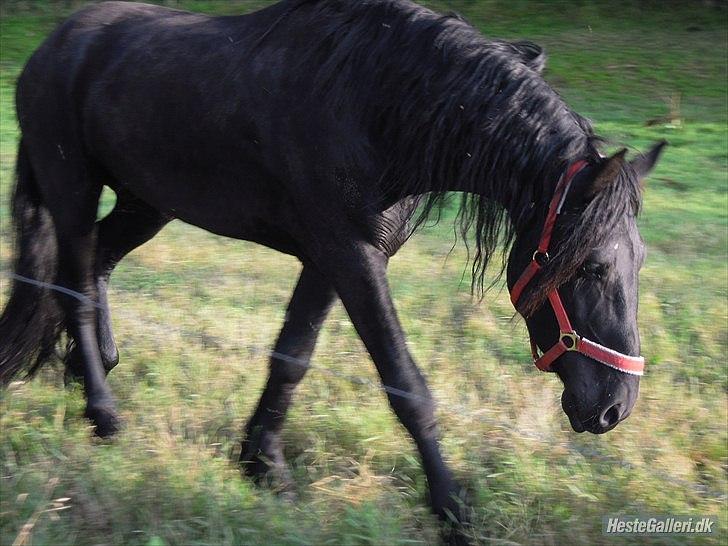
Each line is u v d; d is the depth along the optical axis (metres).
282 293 6.63
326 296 4.47
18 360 5.05
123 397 5.12
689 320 6.38
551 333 3.73
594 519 4.11
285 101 4.09
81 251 5.01
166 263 7.08
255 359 5.50
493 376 5.50
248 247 7.57
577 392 3.68
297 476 4.52
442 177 3.90
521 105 3.74
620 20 15.34
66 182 4.91
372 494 4.21
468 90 3.79
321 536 3.82
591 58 13.36
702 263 7.49
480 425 4.90
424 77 3.86
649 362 5.79
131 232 5.36
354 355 5.65
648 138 10.43
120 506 3.94
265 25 4.29
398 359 4.04
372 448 4.63
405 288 6.70
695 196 9.02
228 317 6.12
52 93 4.86
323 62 4.04
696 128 10.86
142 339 5.71
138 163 4.62
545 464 4.58
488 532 4.02
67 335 5.11
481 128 3.75
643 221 8.33
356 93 3.96
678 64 13.24
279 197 4.23
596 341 3.62
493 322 6.21
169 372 5.28
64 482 4.11
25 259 5.12
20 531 3.65
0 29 14.27
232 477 4.40
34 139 4.96
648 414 5.21
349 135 3.97
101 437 4.73
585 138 3.71
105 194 8.86
